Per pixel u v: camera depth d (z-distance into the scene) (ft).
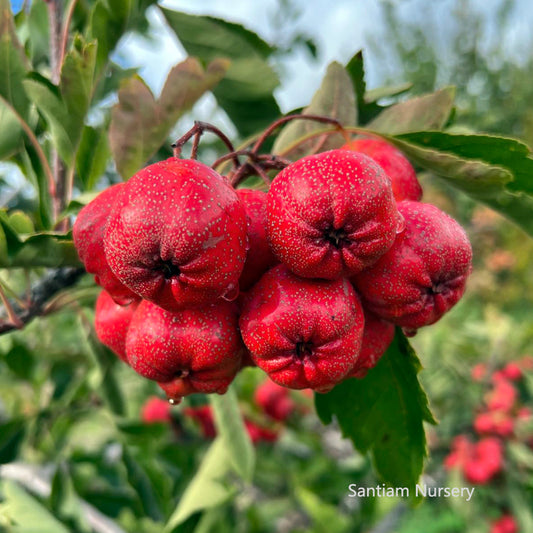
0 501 0.61
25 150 0.48
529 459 1.06
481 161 0.39
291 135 0.46
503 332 1.24
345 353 0.32
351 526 0.93
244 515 0.87
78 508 0.58
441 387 1.15
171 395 0.35
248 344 0.32
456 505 1.05
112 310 0.36
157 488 0.61
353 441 0.44
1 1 0.42
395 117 0.46
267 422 1.00
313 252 0.30
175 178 0.28
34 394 0.76
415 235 0.33
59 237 0.37
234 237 0.29
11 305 0.45
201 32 0.51
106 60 0.48
